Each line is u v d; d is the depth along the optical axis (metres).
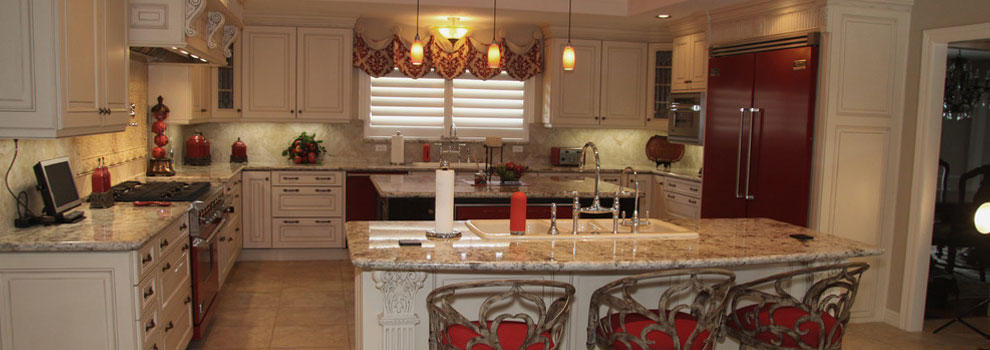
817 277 3.25
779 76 4.80
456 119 7.25
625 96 7.15
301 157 6.64
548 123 7.08
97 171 3.65
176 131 6.21
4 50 2.72
